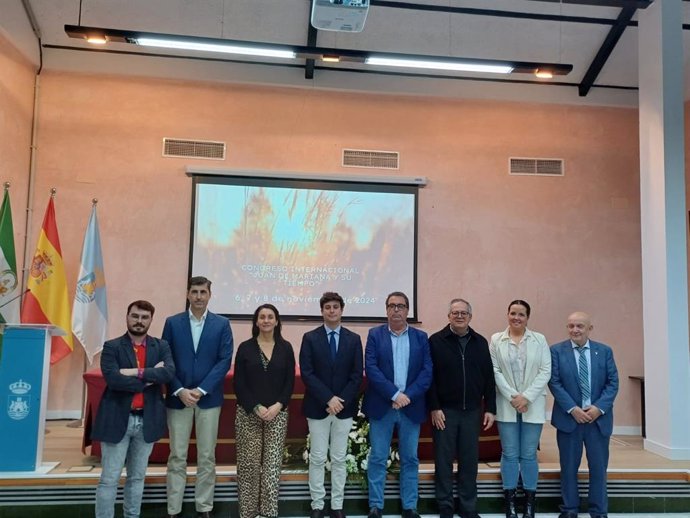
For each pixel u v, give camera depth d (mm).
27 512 3947
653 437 5293
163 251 6316
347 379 3900
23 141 6027
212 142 6488
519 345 4125
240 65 6559
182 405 3766
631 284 6820
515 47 6500
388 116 6758
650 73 5539
